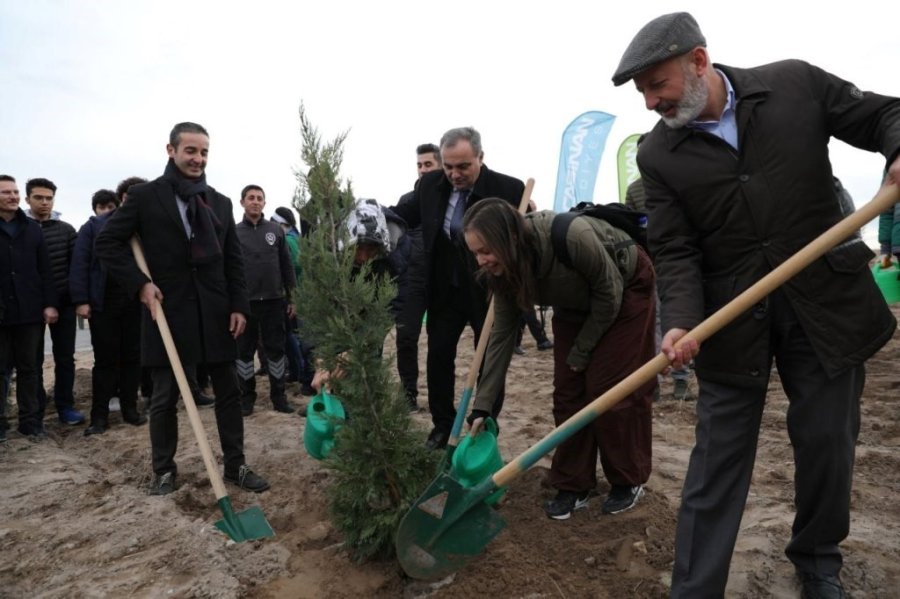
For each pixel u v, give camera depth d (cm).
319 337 294
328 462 298
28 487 421
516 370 788
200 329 398
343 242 298
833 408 222
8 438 550
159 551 312
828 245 204
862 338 218
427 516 265
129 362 609
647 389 326
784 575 267
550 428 513
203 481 420
